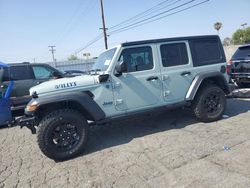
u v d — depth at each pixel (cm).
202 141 430
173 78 502
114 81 452
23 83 805
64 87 423
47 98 405
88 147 466
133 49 469
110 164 382
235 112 597
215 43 557
